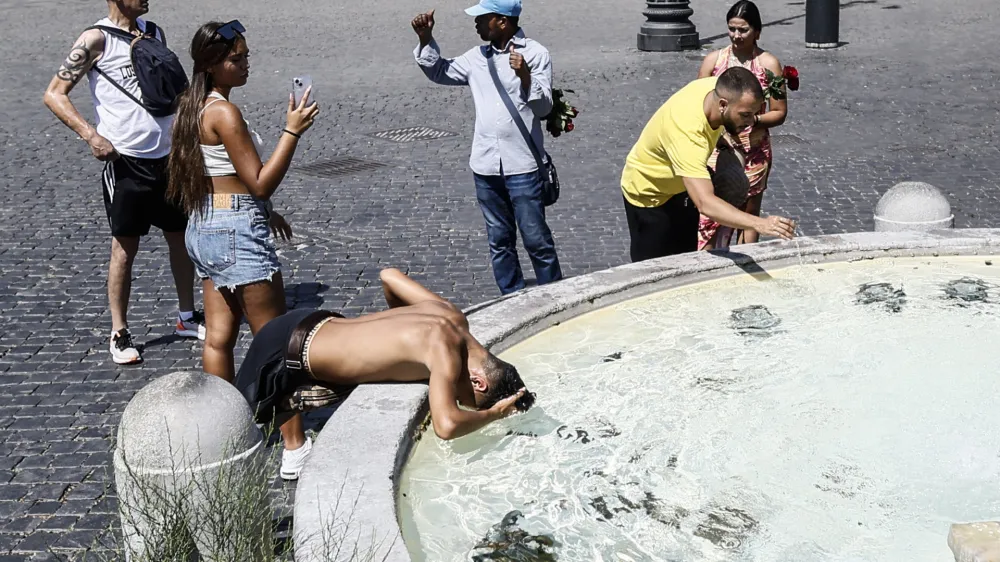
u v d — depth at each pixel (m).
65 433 5.35
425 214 8.87
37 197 9.45
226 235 4.79
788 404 4.26
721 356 4.63
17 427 5.39
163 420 3.56
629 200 5.84
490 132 6.20
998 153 10.38
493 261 6.55
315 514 3.21
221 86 4.78
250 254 4.82
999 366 4.54
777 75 6.70
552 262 6.39
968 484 3.76
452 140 11.34
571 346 4.71
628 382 4.39
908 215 5.93
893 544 3.43
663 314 5.04
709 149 5.23
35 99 13.51
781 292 5.27
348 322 4.09
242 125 4.69
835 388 4.37
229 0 23.92
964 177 9.61
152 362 6.21
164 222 6.22
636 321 4.96
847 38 17.66
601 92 13.58
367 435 3.64
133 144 5.98
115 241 6.14
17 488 4.82
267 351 4.11
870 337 4.79
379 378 3.98
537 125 6.22
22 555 4.33
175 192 4.86
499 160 6.21
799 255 5.48
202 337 6.52
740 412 4.19
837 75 14.41
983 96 12.88
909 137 11.04
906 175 9.70
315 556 3.02
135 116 5.97
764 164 6.71
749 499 3.66
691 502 3.63
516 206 6.28
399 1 23.48
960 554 3.19
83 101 13.38
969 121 11.66
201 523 3.55
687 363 4.56
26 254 8.02
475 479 3.72
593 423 4.08
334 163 10.52
